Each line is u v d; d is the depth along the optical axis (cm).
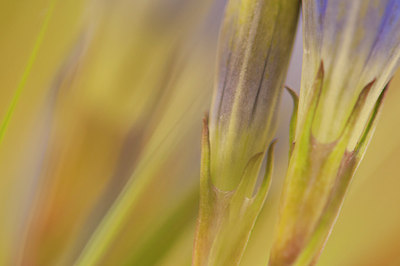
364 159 30
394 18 17
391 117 30
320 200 18
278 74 19
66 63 30
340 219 29
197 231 19
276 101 19
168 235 29
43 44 29
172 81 28
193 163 28
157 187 28
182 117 25
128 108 28
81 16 29
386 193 30
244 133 19
